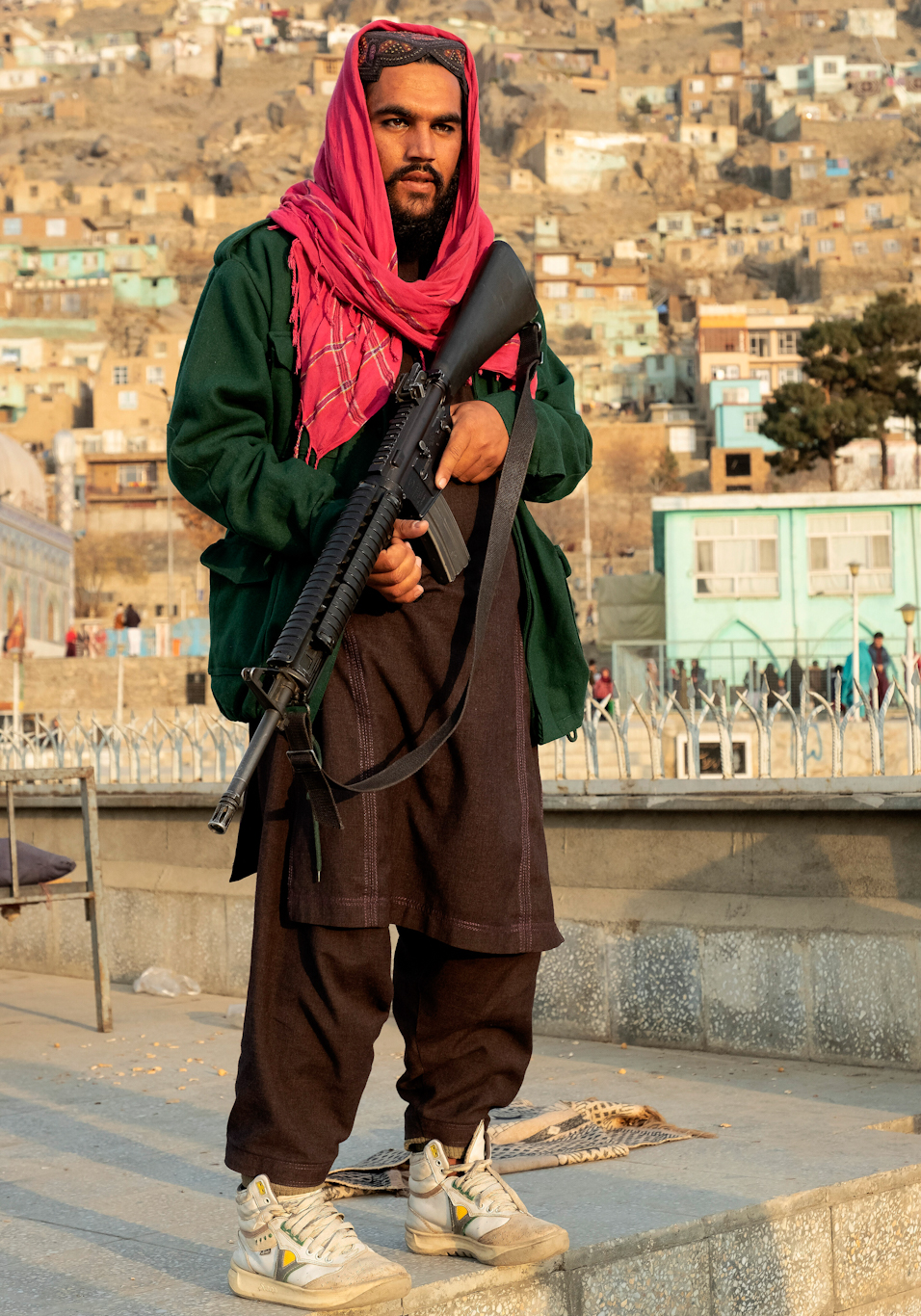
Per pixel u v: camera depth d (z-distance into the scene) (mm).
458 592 2377
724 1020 4918
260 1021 2314
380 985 2328
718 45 159125
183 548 69250
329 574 2133
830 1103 3990
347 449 2381
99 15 176125
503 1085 2516
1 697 32125
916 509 25172
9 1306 2342
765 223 128125
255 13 170125
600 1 169125
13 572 36938
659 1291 2652
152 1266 2559
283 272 2400
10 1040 5359
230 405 2332
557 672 2553
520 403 2453
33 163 145875
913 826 4598
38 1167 3406
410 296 2371
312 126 146375
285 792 2342
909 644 5109
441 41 2436
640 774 6164
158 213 131250
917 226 120438
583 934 5316
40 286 109250
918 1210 3217
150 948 6918
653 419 86562
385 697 2334
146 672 32656
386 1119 3885
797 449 41312
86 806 5598
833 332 40781
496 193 131500
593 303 105375
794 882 4875
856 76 150750
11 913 5348
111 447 83250
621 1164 3252
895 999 4516
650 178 137125
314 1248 2268
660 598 28672
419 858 2363
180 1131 3787
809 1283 2939
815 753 5082
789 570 25406
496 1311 2404
